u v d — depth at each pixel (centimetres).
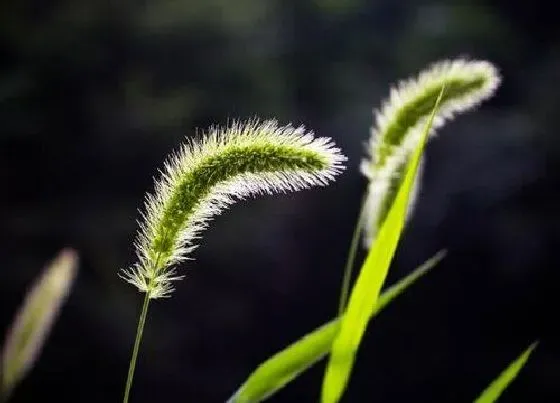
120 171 469
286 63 524
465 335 511
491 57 568
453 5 574
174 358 449
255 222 484
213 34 498
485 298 509
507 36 571
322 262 494
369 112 530
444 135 515
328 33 540
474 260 507
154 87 486
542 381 496
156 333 444
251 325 475
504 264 506
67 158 463
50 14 483
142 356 439
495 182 507
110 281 438
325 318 492
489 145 513
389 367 509
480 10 574
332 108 532
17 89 464
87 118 471
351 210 502
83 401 420
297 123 519
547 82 551
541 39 575
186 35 495
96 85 480
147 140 470
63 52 477
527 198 509
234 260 478
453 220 506
